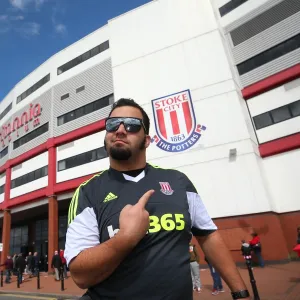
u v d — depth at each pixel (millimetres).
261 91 16641
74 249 1151
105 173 1510
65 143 22609
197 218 1504
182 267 1196
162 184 1416
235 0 18812
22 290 12188
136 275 1110
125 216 1083
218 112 16219
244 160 14867
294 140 14984
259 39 17312
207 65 17406
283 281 8344
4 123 30078
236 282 1347
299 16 16172
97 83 21969
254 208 14062
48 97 24969
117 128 1520
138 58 19875
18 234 29359
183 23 19078
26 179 24672
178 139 16609
